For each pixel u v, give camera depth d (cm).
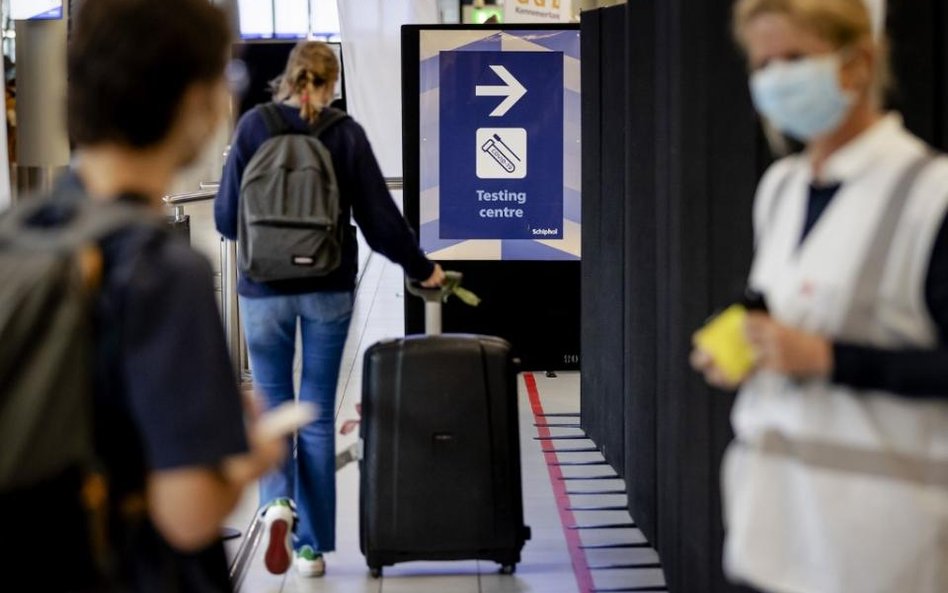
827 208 305
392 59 1827
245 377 1094
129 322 240
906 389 282
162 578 257
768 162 467
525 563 690
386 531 642
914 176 291
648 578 663
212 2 269
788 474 304
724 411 496
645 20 697
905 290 290
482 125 1168
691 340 543
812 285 300
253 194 626
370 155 645
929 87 402
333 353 654
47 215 253
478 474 641
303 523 668
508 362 643
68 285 237
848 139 310
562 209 1184
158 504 244
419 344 644
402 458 640
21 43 990
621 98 822
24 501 236
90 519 242
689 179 542
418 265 660
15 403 232
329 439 659
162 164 262
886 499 290
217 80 265
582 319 978
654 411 688
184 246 252
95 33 253
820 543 295
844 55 302
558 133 1173
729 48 489
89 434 238
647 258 699
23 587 238
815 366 288
